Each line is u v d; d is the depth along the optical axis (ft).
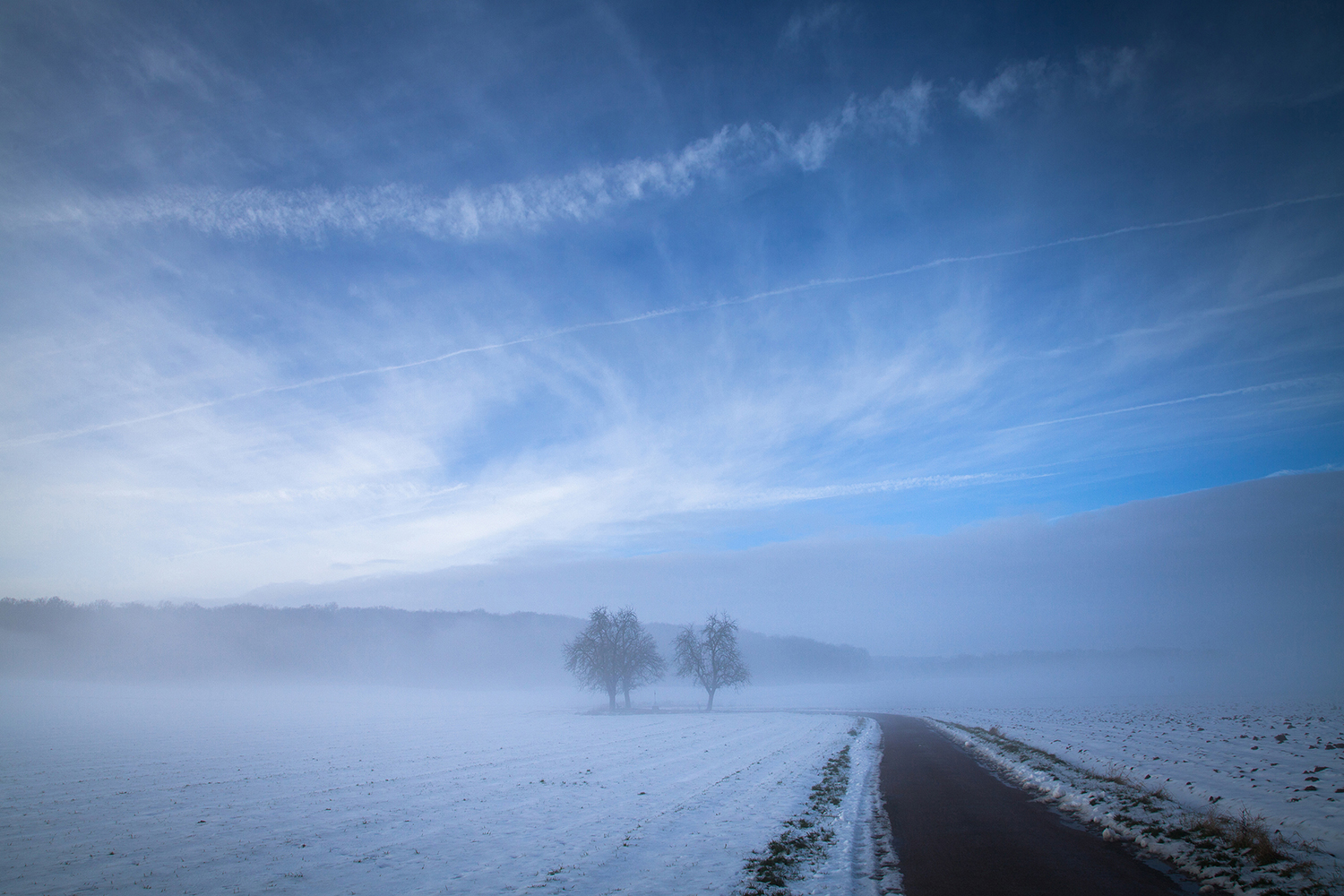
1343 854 34.71
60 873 40.45
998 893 31.12
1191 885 32.07
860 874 35.14
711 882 34.83
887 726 157.69
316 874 39.65
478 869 39.93
